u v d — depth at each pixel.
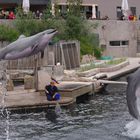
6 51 15.95
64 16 47.22
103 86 32.66
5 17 44.69
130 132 20.52
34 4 53.53
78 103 27.92
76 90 28.12
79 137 19.94
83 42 48.06
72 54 40.66
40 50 15.88
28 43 15.82
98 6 58.94
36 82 29.48
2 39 40.34
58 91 27.75
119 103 27.84
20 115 24.31
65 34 45.84
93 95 30.89
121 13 60.94
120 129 21.11
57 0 51.00
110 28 53.75
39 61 33.94
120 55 54.56
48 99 26.25
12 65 34.75
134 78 18.28
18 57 15.95
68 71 37.53
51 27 44.41
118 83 32.41
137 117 18.41
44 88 28.41
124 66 43.94
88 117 23.81
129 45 55.22
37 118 23.61
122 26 54.66
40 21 44.31
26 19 43.81
